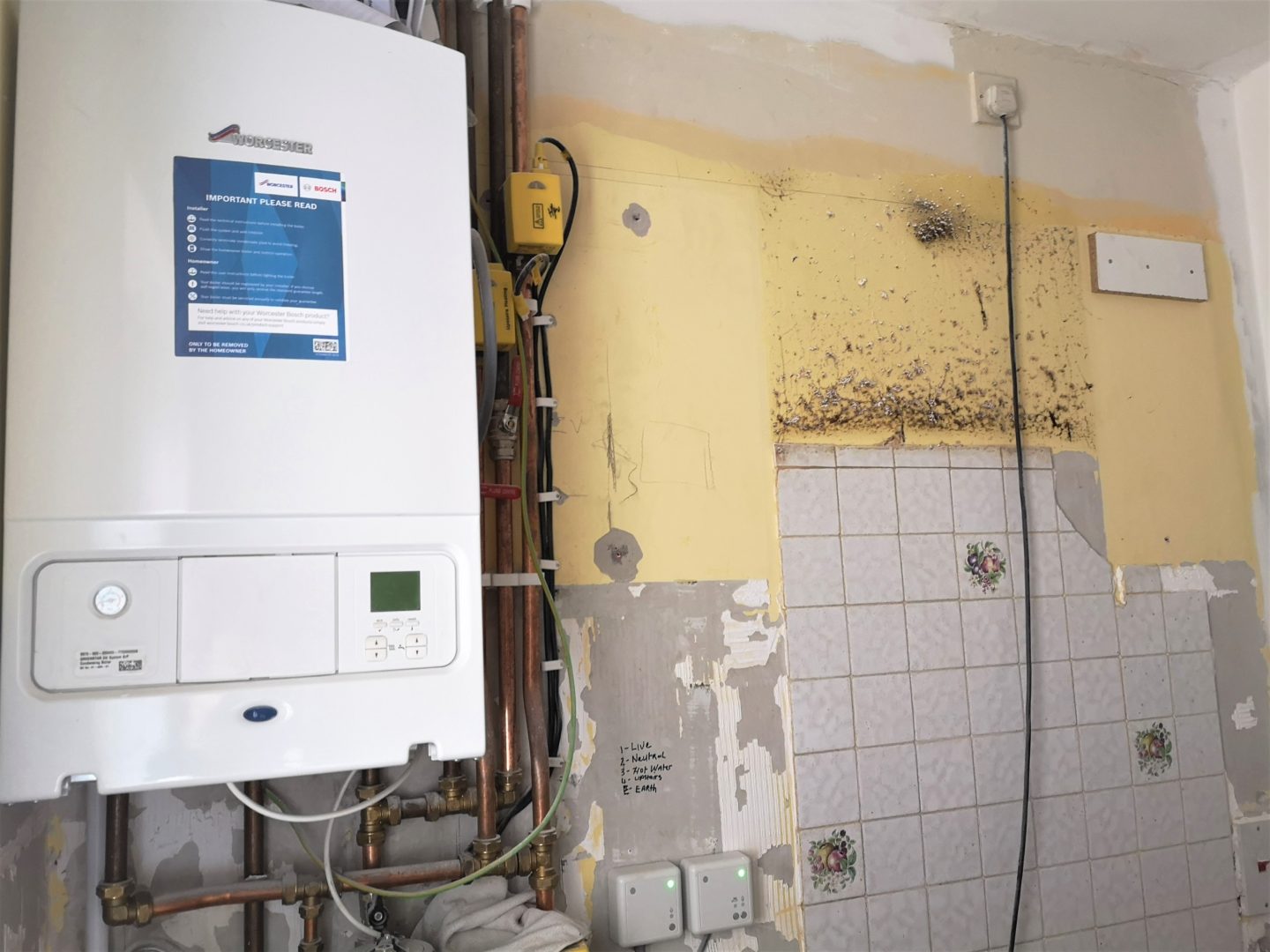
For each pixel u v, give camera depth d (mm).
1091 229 1903
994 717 1670
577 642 1422
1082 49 1935
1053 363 1826
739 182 1622
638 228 1543
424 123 1043
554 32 1531
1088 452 1828
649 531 1486
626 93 1565
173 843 1197
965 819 1619
